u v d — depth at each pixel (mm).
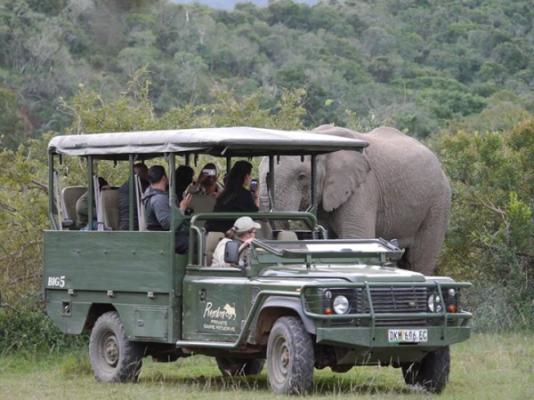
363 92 54562
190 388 12945
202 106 22031
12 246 18562
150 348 13914
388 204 19141
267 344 12000
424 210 19812
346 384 12914
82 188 14977
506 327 19047
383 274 11766
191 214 13273
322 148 13352
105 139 13703
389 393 11914
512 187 21031
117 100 20891
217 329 12500
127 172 19406
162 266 13031
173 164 12945
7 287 18109
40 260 18625
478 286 20156
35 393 12820
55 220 14594
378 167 19031
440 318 11766
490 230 21156
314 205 14148
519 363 14781
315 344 11898
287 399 11312
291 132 13656
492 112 41000
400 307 11625
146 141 13195
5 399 12383
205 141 12500
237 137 12609
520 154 21266
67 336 17172
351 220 18109
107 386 13297
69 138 14203
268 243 12555
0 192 19031
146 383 13516
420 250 20141
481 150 21203
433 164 20047
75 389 13125
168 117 21234
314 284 11383
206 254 12977
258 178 18281
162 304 13070
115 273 13570
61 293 14312
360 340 11383
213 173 13734
